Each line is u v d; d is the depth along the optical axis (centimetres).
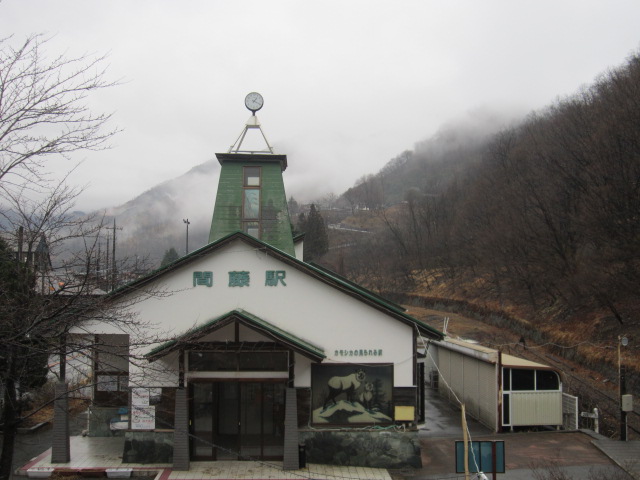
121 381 1490
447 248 6016
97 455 1455
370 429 1425
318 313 1468
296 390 1432
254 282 1475
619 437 1720
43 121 726
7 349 791
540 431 1758
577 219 3250
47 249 828
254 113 1916
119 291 1409
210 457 1430
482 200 5469
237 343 1398
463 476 1354
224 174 1833
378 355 1458
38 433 1705
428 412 2103
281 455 1445
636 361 2309
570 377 2494
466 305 4794
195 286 1466
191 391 1442
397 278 6631
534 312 3719
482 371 1920
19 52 684
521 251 4081
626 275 2781
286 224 1794
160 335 1425
